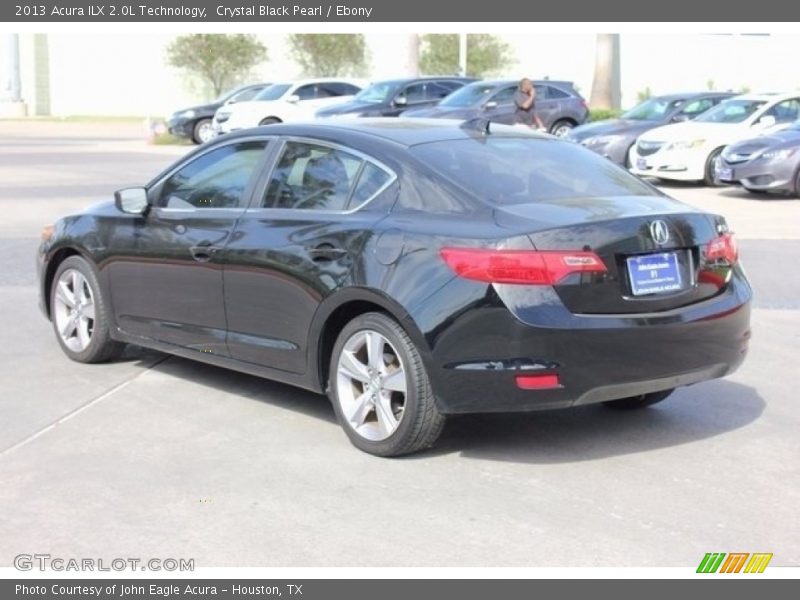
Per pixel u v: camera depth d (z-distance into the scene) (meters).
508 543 4.53
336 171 5.90
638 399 6.39
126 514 4.83
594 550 4.47
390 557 4.41
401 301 5.22
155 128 32.50
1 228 13.61
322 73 49.81
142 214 6.82
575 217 5.16
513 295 4.97
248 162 6.39
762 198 17.78
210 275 6.29
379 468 5.39
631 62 43.62
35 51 51.69
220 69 50.06
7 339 8.08
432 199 5.42
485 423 6.16
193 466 5.42
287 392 6.73
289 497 5.02
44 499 4.99
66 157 25.61
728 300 5.56
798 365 7.50
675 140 19.52
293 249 5.79
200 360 6.57
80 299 7.35
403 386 5.33
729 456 5.62
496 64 47.34
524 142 6.14
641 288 5.21
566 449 5.71
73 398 6.58
